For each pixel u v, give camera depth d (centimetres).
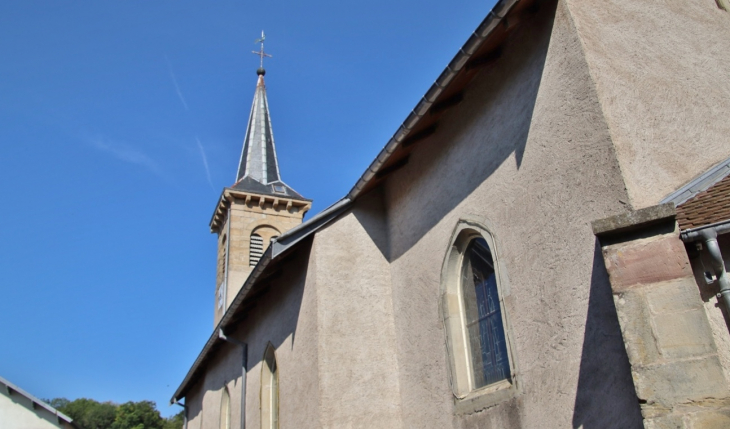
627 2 703
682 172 595
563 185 606
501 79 738
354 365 892
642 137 589
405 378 877
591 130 585
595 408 528
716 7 816
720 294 444
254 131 3284
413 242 909
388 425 863
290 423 990
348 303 935
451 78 723
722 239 459
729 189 517
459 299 799
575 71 616
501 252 687
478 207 748
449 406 759
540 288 618
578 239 576
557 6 655
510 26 695
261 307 1277
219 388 1653
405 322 900
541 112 654
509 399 645
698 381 387
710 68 732
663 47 698
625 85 620
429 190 881
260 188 2917
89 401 8025
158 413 7800
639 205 532
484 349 738
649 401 395
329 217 993
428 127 882
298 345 992
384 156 880
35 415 2672
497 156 724
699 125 656
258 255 2723
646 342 411
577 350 558
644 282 429
